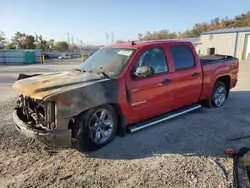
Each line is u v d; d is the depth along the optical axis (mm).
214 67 5539
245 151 3414
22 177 2934
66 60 35250
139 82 3938
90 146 3518
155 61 4258
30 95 3236
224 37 28797
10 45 50594
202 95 5352
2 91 8609
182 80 4676
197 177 2859
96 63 4391
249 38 26047
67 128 3209
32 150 3650
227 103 6395
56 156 3473
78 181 2840
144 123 4273
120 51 4316
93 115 3500
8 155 3490
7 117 5188
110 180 2846
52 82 3480
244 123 4777
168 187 2678
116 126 3893
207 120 4957
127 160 3322
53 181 2846
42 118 3299
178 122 4836
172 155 3436
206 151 3553
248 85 9375
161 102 4363
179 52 4715
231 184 2709
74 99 3197
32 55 28359
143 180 2824
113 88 3609
